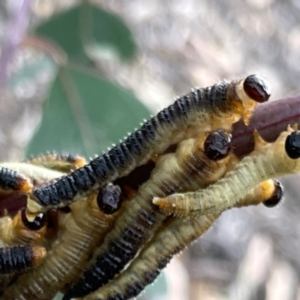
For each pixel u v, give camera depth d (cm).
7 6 41
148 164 14
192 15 50
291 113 14
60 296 18
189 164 14
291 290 42
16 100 40
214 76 48
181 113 14
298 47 53
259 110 14
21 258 14
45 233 14
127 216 14
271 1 54
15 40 23
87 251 14
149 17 48
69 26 28
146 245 14
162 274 25
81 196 14
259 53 52
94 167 14
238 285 41
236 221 44
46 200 14
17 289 15
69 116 23
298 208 46
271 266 43
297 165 14
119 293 14
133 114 23
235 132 14
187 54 48
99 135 23
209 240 42
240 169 14
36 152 22
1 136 39
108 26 28
